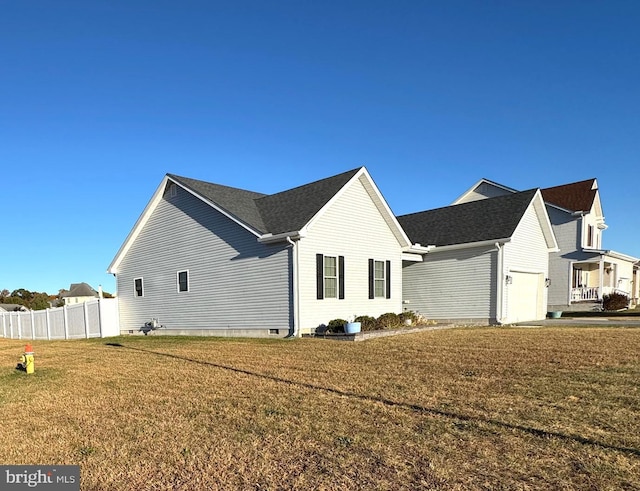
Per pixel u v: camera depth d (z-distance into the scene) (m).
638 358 7.86
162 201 17.31
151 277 17.81
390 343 10.89
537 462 3.65
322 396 5.91
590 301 24.55
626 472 3.43
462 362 7.99
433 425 4.61
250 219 14.20
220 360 9.34
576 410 4.96
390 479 3.44
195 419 5.14
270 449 4.14
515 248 17.09
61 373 8.74
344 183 14.44
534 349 9.12
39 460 4.11
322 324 13.58
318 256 13.55
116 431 4.85
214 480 3.56
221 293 14.95
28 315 23.44
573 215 24.61
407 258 17.53
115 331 19.12
